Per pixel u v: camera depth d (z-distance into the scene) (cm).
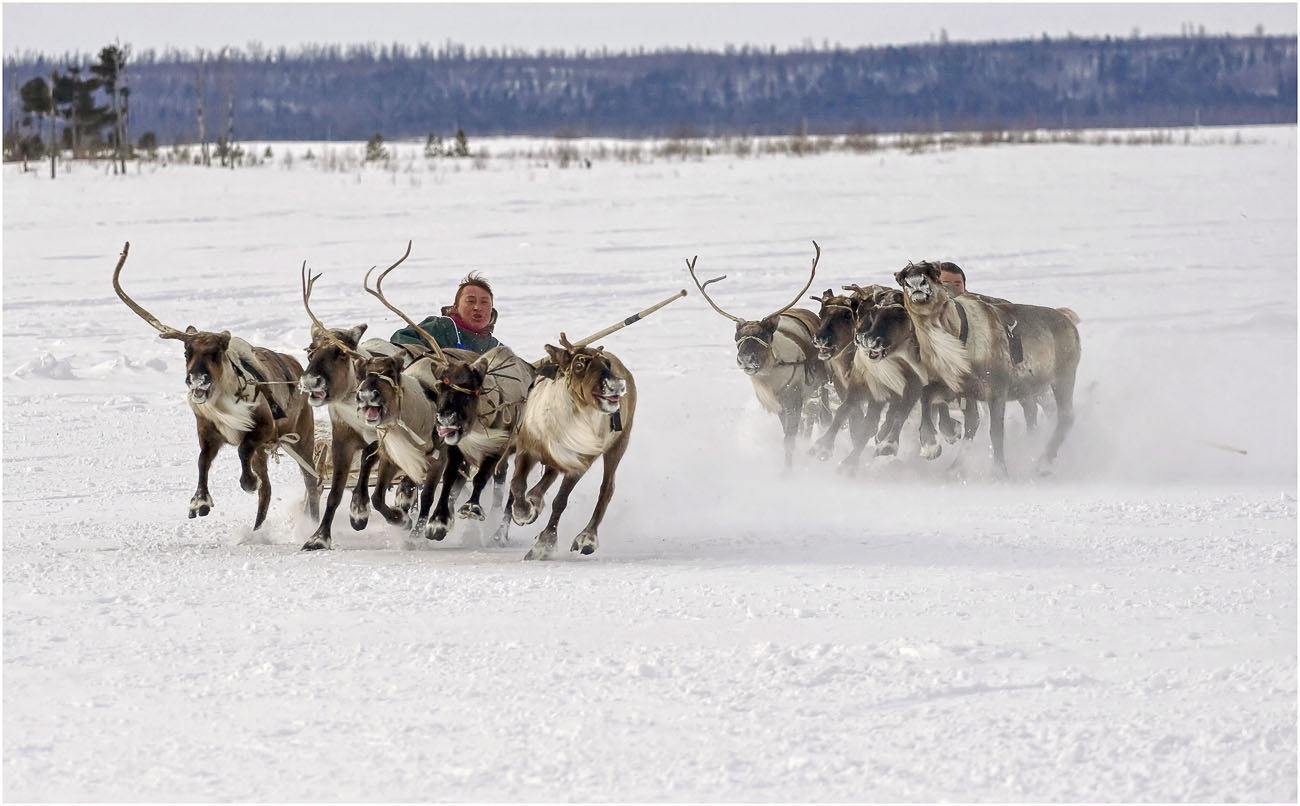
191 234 10550
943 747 1698
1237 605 2391
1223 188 13538
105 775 1625
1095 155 18300
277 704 1870
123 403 5222
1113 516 3366
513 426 3070
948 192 13288
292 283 8112
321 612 2380
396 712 1834
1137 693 1898
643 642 2173
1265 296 7744
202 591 2555
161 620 2325
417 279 8250
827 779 1603
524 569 2800
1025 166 16438
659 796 1562
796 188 13862
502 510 3328
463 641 2184
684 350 6297
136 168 17175
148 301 7544
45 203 12675
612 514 3488
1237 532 3133
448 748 1703
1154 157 17825
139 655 2106
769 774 1620
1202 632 2208
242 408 3119
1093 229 10481
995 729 1756
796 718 1805
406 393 3027
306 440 3350
